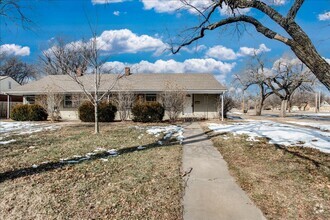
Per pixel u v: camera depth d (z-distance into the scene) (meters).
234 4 4.56
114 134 11.35
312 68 3.65
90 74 22.34
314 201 4.32
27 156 7.19
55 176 5.45
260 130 12.11
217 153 7.80
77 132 12.19
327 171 5.75
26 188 4.79
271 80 29.02
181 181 5.28
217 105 21.17
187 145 8.98
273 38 4.11
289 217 3.79
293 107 61.78
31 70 48.22
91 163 6.43
